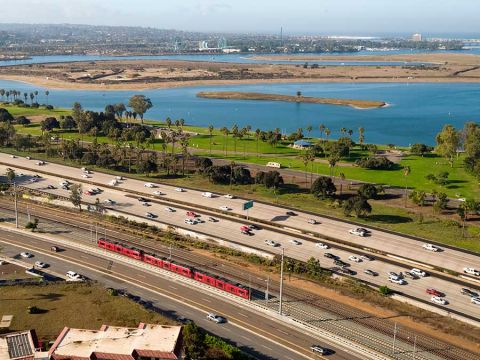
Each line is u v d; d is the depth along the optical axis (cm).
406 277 15288
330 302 14012
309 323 12900
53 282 14900
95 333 10794
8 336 10994
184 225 19238
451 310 13475
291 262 15900
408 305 13862
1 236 18550
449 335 12500
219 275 15450
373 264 16100
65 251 17300
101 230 19188
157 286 14888
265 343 12106
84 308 13425
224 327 12762
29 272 15600
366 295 14350
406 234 18312
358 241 17712
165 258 16012
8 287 14550
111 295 14100
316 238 18075
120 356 9969
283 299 14125
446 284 14900
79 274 15612
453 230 18700
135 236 18612
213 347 11562
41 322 12738
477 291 14462
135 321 12781
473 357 11638
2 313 13138
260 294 14400
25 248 17525
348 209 19788
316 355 11669
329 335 12350
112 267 16138
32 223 19000
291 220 19612
